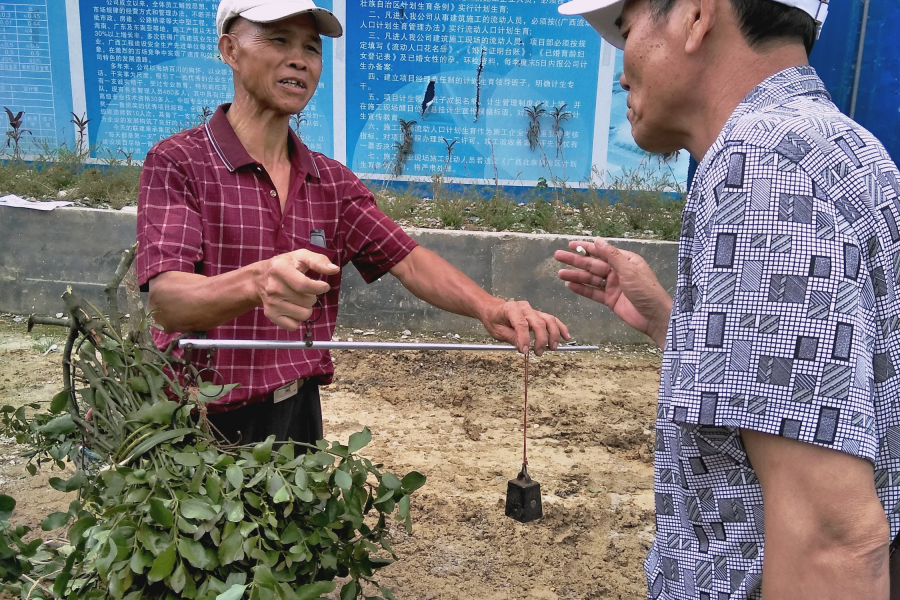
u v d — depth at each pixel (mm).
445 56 6906
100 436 1643
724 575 1142
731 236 1017
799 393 963
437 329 6199
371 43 6898
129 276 1739
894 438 1056
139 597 1349
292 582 1549
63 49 7125
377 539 1795
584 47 6797
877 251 1010
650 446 4312
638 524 3484
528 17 6777
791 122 1043
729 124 1124
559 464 4078
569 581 3057
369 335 6145
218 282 1797
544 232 6395
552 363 5613
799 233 981
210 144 2164
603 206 6809
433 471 3938
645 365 5648
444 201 6766
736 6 1152
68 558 1414
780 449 984
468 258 6090
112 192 6660
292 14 2035
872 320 1002
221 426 2236
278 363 2229
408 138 7062
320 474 1581
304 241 2258
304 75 2166
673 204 6711
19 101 7246
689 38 1187
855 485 952
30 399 4664
